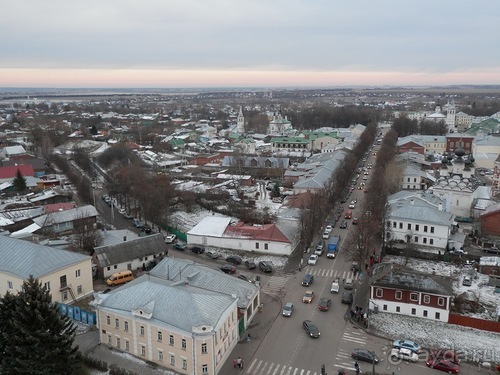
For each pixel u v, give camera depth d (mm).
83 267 93750
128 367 71562
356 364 71188
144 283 78562
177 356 70188
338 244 125125
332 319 86938
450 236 125125
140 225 142875
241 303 83250
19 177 182000
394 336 81188
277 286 101125
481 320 83375
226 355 74375
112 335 76688
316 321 86188
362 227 116562
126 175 171125
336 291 97062
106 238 118812
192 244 126500
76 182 191750
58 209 143625
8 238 94688
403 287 87625
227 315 74500
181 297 73812
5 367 64438
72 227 134875
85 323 84062
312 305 92312
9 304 66688
